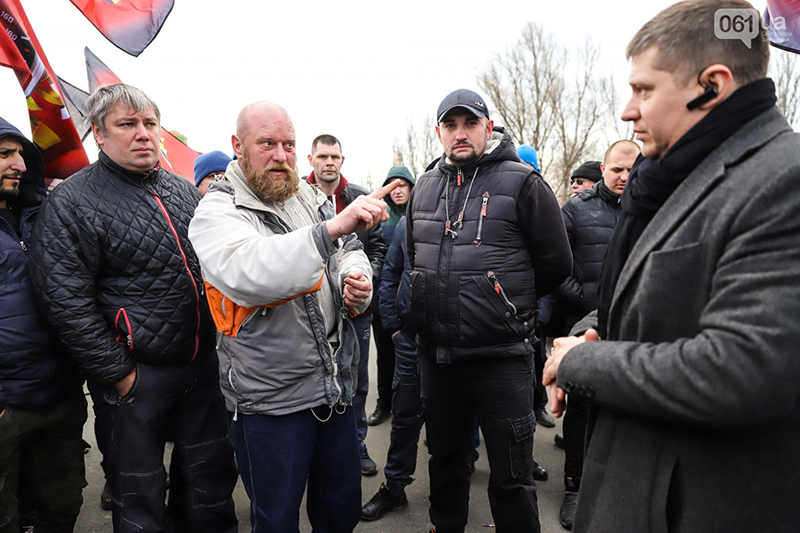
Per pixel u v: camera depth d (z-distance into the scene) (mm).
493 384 1914
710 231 827
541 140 23719
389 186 1478
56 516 2068
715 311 789
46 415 1919
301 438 1654
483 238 1901
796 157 769
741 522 831
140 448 1904
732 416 755
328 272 1768
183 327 1971
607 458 994
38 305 1812
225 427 2197
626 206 1024
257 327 1574
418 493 2773
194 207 2166
